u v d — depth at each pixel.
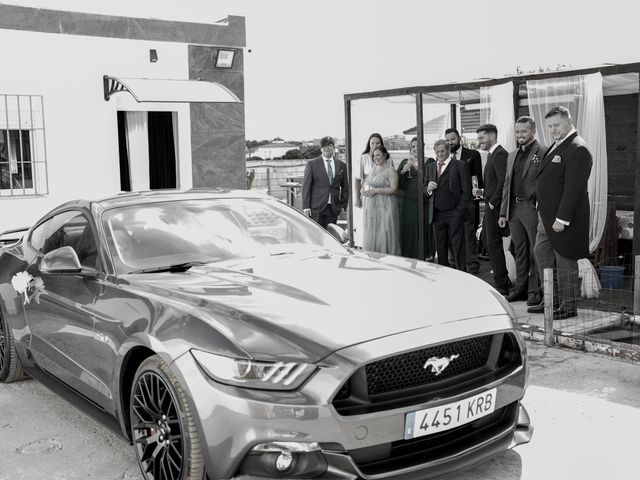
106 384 3.33
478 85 7.95
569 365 4.82
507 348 3.13
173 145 11.13
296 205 13.84
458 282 3.35
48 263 3.57
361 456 2.62
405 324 2.77
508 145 7.58
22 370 4.77
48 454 3.58
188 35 10.86
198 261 3.66
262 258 3.75
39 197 9.65
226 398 2.55
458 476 3.15
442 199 7.98
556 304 6.20
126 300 3.25
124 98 10.38
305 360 2.56
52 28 9.62
